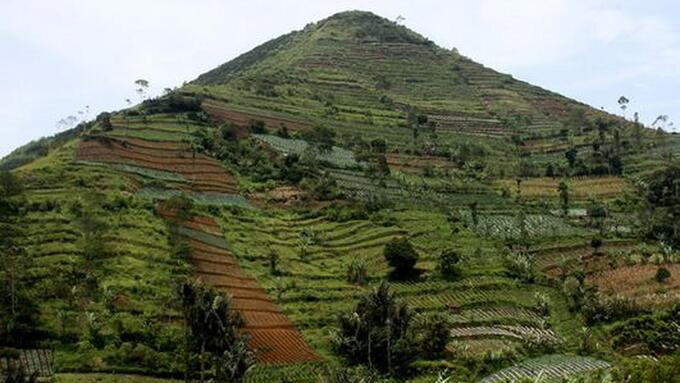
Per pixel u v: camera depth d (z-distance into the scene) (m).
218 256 105.31
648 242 125.12
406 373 79.62
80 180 120.81
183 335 77.38
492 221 134.00
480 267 111.12
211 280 96.38
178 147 151.00
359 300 90.25
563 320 97.44
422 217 131.25
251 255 108.88
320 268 109.06
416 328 86.81
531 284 107.81
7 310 75.75
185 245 102.19
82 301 82.94
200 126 168.38
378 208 133.38
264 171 146.38
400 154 176.75
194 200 126.56
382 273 107.62
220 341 69.12
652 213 134.38
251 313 90.31
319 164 155.12
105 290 84.62
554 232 129.12
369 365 80.62
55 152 144.88
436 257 113.62
